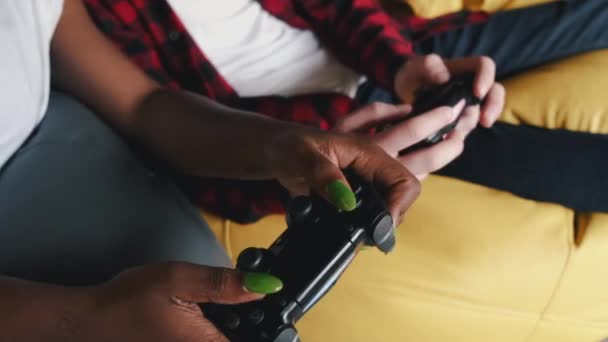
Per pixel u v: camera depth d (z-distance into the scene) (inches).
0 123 18.4
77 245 18.3
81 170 20.5
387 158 17.7
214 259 22.3
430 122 21.1
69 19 22.9
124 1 26.8
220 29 28.7
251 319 13.9
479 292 27.4
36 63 19.6
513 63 34.8
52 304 14.7
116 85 23.4
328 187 15.7
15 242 17.4
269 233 27.5
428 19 36.8
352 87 31.1
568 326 29.4
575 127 30.4
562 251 27.1
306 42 30.8
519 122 31.7
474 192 28.3
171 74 28.8
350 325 29.1
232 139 21.6
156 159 25.0
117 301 14.3
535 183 27.7
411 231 27.4
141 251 19.7
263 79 29.1
